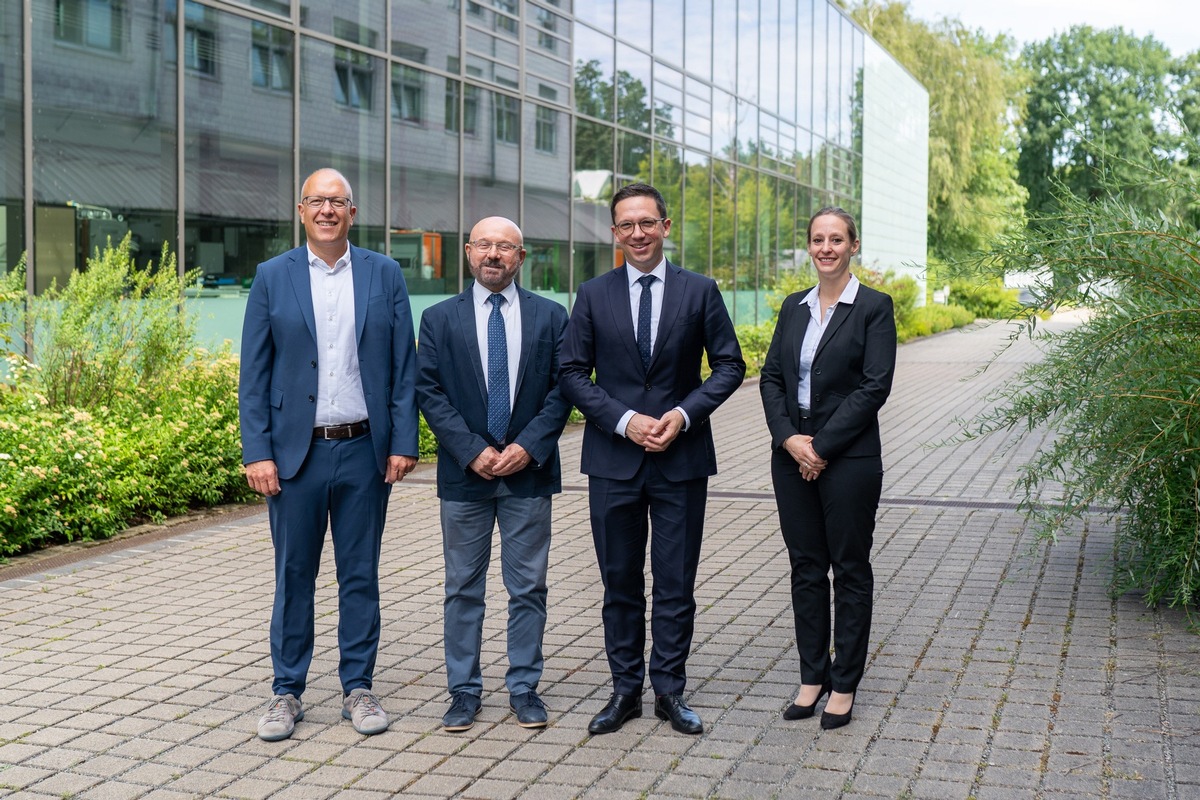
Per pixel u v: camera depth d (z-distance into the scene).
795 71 27.20
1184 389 5.10
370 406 4.37
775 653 5.19
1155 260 5.09
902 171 39.56
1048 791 3.66
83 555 7.05
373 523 4.44
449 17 13.82
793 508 4.35
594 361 4.42
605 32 17.64
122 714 4.44
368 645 4.45
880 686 4.70
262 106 11.05
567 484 9.90
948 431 13.70
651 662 4.37
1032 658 5.03
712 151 22.08
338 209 4.32
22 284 8.28
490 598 6.09
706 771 3.87
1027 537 7.53
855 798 3.64
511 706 4.49
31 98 8.93
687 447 4.31
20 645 5.30
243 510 8.49
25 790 3.74
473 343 4.38
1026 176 59.75
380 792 3.73
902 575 6.55
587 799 3.66
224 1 10.57
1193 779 3.74
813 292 4.39
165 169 10.06
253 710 4.49
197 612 5.86
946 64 46.84
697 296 4.36
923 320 34.78
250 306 4.36
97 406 8.30
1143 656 5.03
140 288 8.74
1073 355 5.44
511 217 15.25
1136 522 5.85
